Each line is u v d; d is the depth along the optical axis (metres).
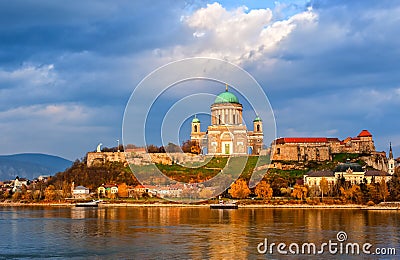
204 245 111.69
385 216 185.88
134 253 103.00
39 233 135.88
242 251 104.00
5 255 103.19
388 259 95.94
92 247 110.69
